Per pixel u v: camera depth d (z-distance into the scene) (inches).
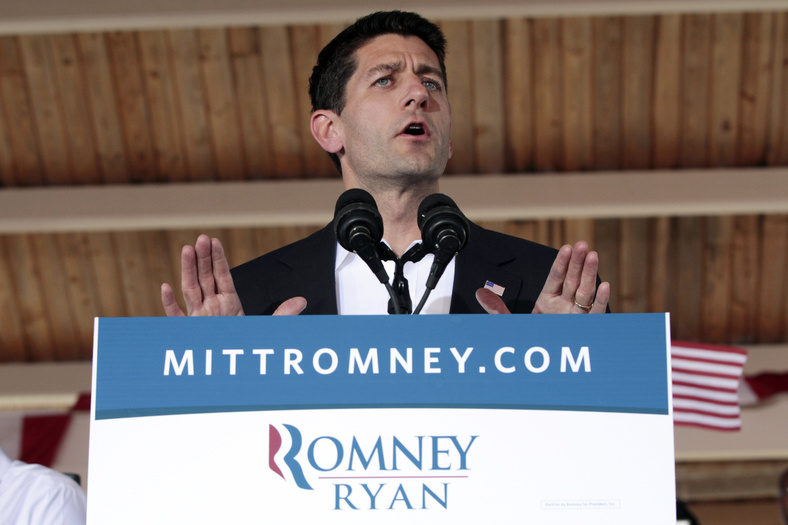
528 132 410.0
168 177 423.2
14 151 412.2
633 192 394.6
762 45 381.4
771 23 375.2
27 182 422.0
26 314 473.7
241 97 396.2
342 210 76.9
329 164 418.9
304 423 65.1
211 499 64.0
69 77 386.3
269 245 444.1
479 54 384.2
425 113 99.2
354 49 104.5
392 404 65.4
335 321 66.0
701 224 444.1
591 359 66.2
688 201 389.4
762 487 557.3
